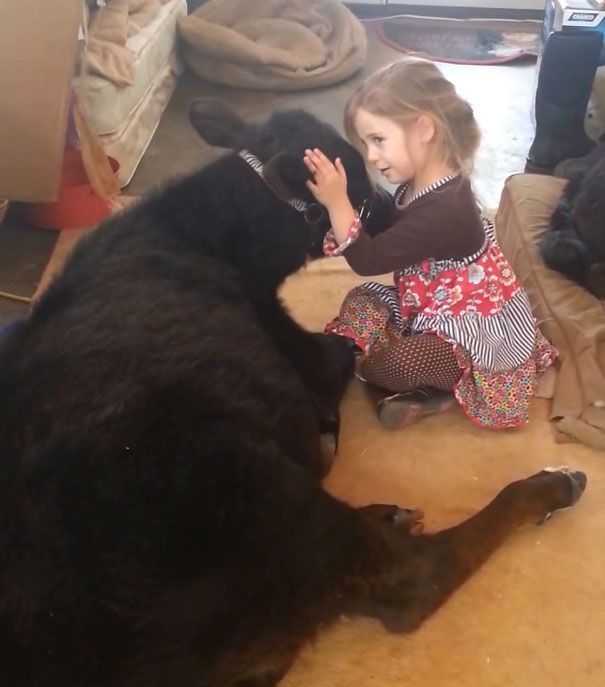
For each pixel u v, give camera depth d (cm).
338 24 425
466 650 159
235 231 175
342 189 176
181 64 417
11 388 134
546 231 254
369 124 183
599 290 235
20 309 258
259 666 138
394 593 151
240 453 132
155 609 118
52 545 116
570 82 293
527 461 200
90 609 114
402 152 183
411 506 189
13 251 284
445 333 198
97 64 301
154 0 386
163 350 142
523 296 205
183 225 172
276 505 133
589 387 208
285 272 185
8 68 257
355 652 160
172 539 121
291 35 416
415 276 201
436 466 199
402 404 203
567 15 307
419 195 187
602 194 236
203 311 156
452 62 422
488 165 331
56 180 264
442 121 180
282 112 187
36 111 259
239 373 148
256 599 129
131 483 123
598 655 159
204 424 133
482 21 480
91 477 122
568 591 170
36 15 256
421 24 476
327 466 190
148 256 163
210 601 123
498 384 203
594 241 237
